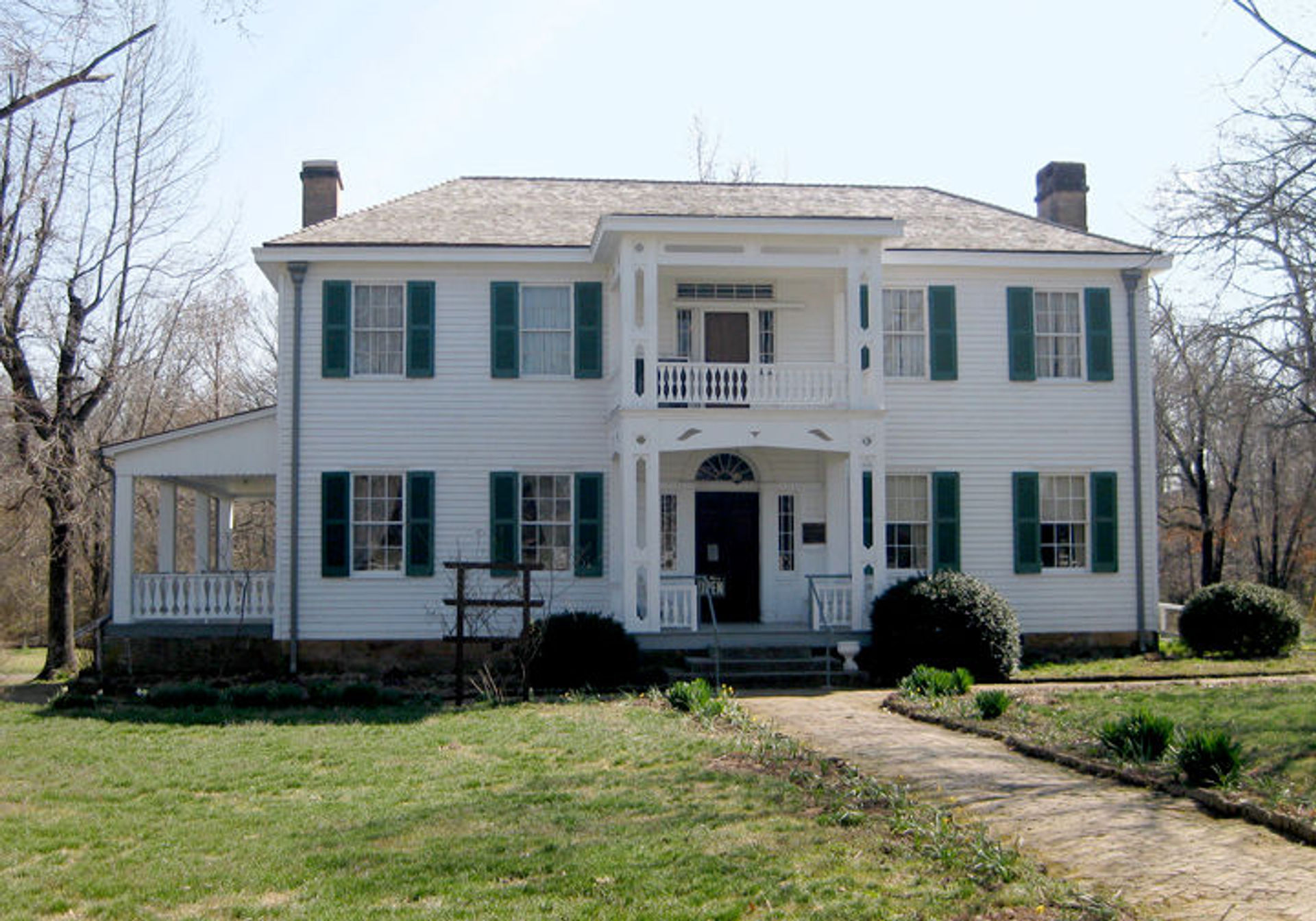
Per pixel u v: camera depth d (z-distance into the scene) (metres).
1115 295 22.05
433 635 20.50
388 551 20.66
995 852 7.61
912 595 18.38
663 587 19.25
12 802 10.17
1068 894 6.90
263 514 45.09
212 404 40.53
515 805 9.63
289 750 12.36
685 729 13.37
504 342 20.86
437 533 20.66
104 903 7.35
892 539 21.53
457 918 6.85
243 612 20.19
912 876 7.41
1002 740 12.19
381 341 20.91
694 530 21.50
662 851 8.09
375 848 8.40
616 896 7.16
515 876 7.69
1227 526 34.38
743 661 18.44
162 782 10.88
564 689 17.52
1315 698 14.61
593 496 20.83
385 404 20.70
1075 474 21.86
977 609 18.11
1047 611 21.48
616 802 9.63
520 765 11.39
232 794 10.45
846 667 18.56
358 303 20.92
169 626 20.31
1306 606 37.31
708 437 19.03
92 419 32.22
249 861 8.19
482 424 20.83
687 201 23.31
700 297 21.47
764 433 19.11
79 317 23.67
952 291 21.56
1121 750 10.57
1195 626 21.11
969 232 22.52
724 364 19.67
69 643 24.75
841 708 15.33
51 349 25.42
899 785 9.91
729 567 21.56
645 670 18.39
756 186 24.80
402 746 12.58
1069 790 9.67
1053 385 21.78
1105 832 8.28
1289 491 35.03
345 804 9.88
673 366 19.34
